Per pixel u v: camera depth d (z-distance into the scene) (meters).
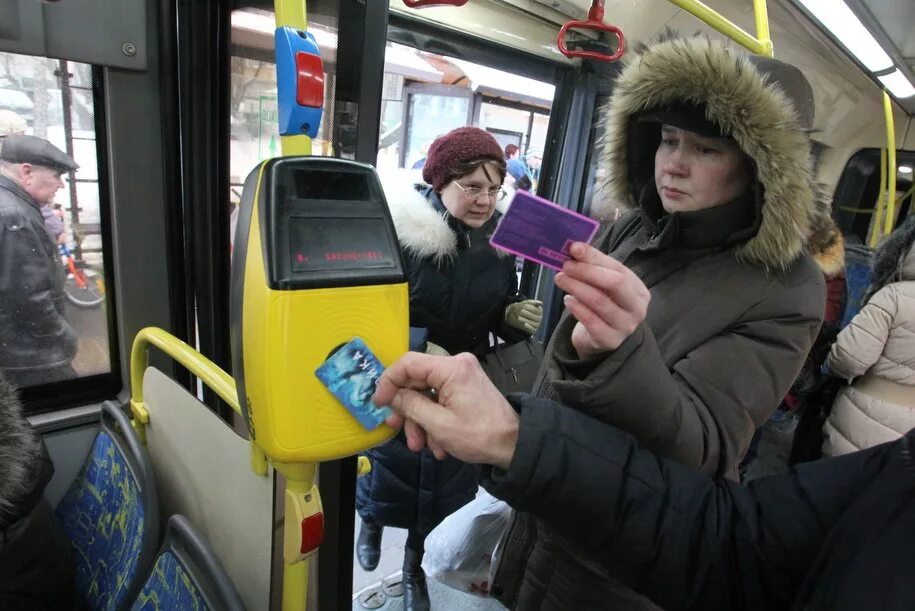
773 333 0.75
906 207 4.15
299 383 0.51
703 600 0.59
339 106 0.77
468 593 1.85
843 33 2.71
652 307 0.84
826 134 3.84
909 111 4.30
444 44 1.93
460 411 0.56
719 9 2.30
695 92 0.74
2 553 0.91
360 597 1.79
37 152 1.19
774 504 0.60
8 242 1.20
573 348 0.66
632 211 1.09
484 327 1.66
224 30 1.15
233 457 0.90
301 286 0.50
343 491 0.97
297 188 0.52
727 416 0.71
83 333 1.35
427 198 1.58
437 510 1.64
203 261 1.36
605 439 0.59
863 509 0.44
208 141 1.26
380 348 0.56
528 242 0.52
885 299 1.70
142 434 1.26
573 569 0.96
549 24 2.18
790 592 0.56
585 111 2.46
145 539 0.98
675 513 0.59
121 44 1.17
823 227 0.87
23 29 1.05
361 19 0.72
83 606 1.13
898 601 0.38
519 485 0.57
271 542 0.80
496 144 1.48
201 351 1.42
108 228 1.31
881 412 1.74
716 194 0.81
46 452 1.00
